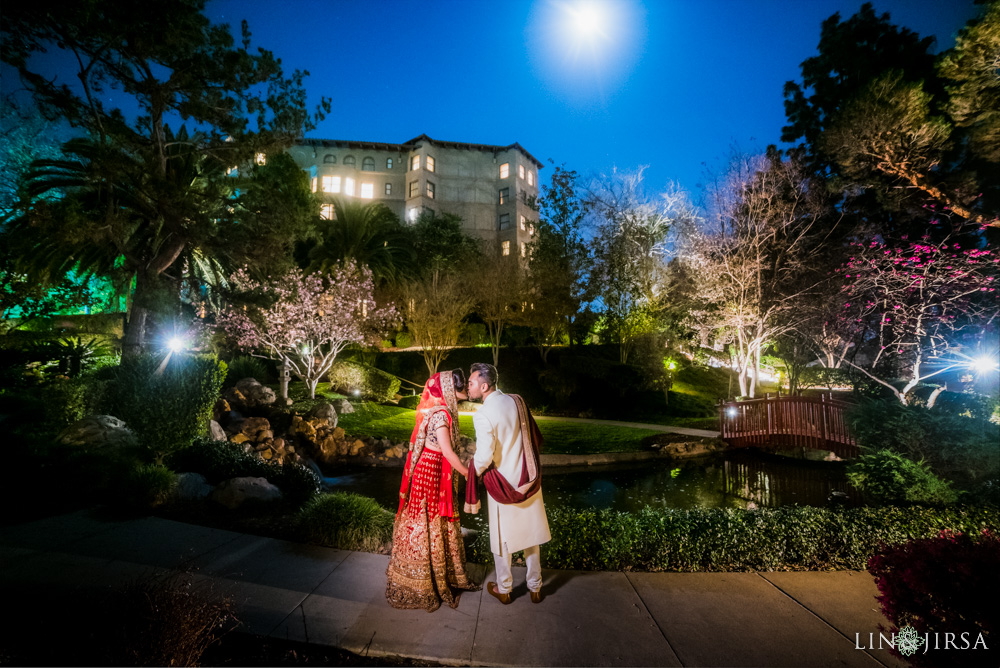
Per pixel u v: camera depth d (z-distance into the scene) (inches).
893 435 292.0
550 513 196.4
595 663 111.1
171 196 529.7
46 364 493.4
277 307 668.1
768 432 556.4
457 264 1312.7
